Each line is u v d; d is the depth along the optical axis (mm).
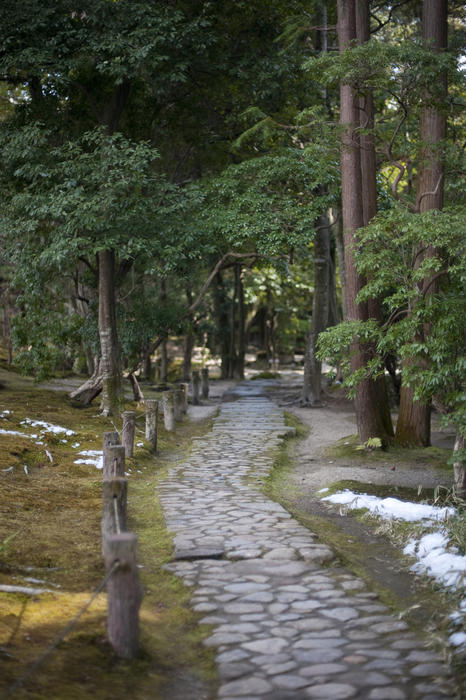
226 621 4934
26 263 15711
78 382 23141
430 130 13398
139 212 15023
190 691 4047
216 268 19078
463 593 5508
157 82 16172
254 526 7613
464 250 9094
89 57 15133
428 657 4336
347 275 13773
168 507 8617
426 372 9039
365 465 12531
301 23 16766
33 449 11109
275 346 44469
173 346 44156
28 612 4797
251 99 17938
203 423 18703
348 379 10711
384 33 20500
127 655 4316
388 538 7605
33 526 7227
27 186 16031
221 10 17156
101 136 14672
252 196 16234
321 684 3980
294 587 5641
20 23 14805
